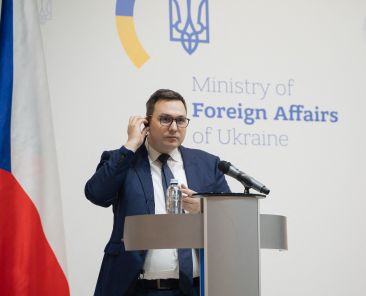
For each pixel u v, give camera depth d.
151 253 3.27
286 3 4.97
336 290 4.61
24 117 2.86
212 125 4.61
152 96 3.70
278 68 4.84
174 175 3.61
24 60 2.92
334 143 4.83
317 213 4.70
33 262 2.70
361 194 4.81
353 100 4.94
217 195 2.35
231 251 2.31
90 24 4.53
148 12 4.66
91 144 4.37
